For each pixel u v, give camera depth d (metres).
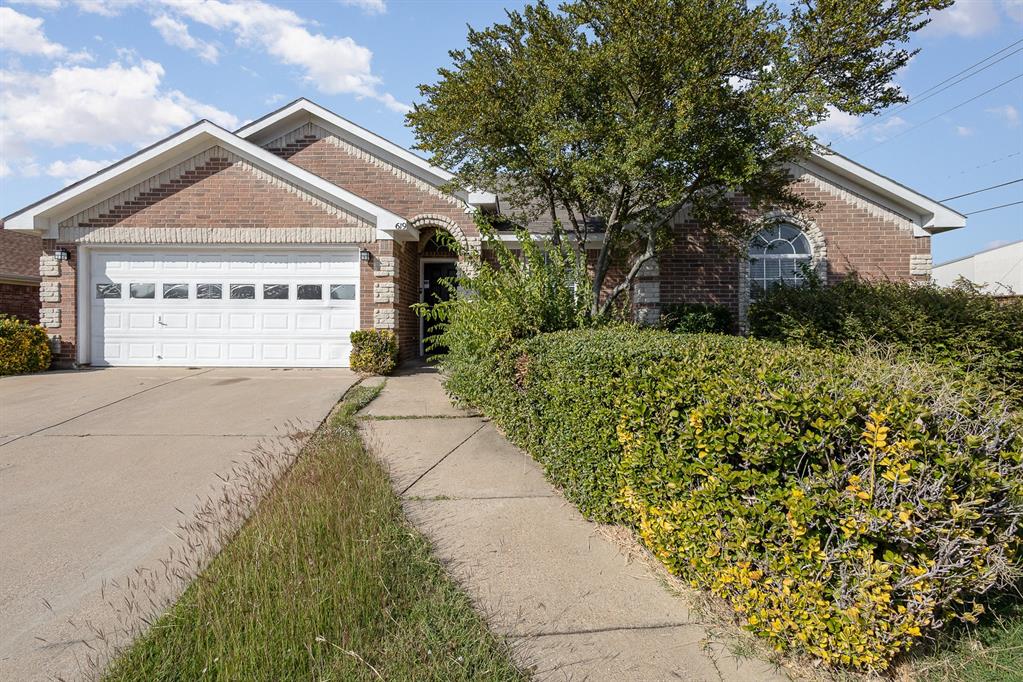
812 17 7.22
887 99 7.41
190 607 2.83
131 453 5.77
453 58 8.40
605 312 9.59
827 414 2.52
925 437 2.41
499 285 6.93
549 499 4.54
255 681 2.34
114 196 11.37
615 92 7.95
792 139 7.83
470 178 9.44
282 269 11.52
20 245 17.66
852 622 2.42
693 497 2.86
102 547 3.77
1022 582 3.07
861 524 2.43
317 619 2.66
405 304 12.81
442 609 2.95
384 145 13.29
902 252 12.53
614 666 2.61
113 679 2.39
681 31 7.12
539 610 3.04
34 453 5.75
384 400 8.32
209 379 10.02
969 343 7.55
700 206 9.51
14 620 2.95
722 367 3.35
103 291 11.58
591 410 3.99
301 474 4.56
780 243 12.73
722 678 2.53
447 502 4.46
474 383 7.01
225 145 11.29
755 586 2.67
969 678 2.49
